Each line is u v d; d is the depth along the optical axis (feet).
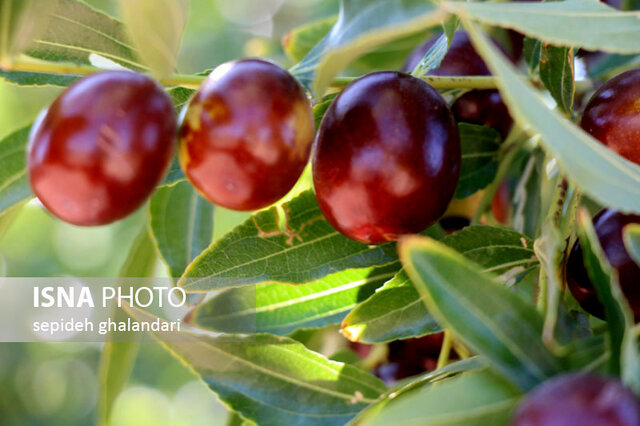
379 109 0.73
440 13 0.64
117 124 0.67
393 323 0.78
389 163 0.73
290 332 0.87
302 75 0.80
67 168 0.67
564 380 0.57
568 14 0.69
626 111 0.77
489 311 0.62
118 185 0.67
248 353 0.80
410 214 0.74
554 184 0.83
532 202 0.90
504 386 0.61
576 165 0.62
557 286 0.67
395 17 0.66
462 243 0.79
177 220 0.98
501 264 0.79
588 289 0.76
